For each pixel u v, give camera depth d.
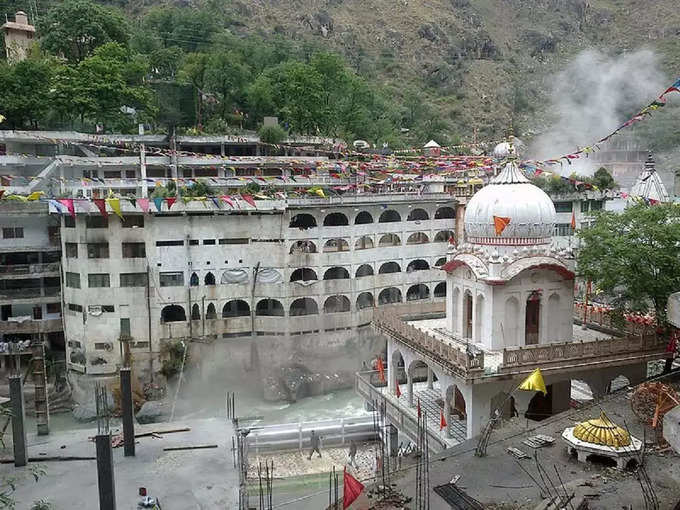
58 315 71.19
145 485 37.03
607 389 42.31
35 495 35.84
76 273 66.62
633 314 45.12
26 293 69.38
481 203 43.78
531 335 43.16
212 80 98.31
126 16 145.62
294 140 87.88
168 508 34.38
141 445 42.88
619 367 42.28
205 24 126.31
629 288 42.34
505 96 189.12
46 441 43.78
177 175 78.56
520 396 39.12
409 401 46.22
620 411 36.88
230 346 69.62
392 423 46.91
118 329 66.75
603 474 29.94
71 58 94.06
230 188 75.00
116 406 63.41
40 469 39.19
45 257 70.88
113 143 74.38
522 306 42.19
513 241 42.97
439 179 82.62
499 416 37.78
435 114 150.12
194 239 68.00
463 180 81.19
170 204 59.22
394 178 75.88
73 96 77.81
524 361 38.44
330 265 71.94
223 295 69.12
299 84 96.81
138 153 77.62
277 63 122.00
